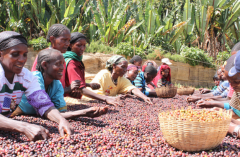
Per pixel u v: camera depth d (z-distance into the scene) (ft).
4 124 7.13
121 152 6.86
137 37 53.57
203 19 51.16
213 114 7.62
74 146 6.98
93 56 41.19
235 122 9.03
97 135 7.69
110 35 49.01
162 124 7.48
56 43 11.79
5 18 51.08
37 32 53.06
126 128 9.06
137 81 18.62
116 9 50.14
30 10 49.90
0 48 7.20
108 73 15.74
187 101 15.11
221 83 18.29
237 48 11.57
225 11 52.95
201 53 48.34
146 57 45.62
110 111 12.42
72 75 12.90
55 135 7.79
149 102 14.94
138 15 53.31
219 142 7.25
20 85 8.30
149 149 7.19
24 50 7.36
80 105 13.23
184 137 6.97
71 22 52.11
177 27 50.26
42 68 9.78
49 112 8.64
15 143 7.06
